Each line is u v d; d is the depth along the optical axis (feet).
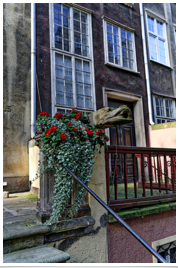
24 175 15.06
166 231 11.12
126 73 21.67
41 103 15.87
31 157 14.78
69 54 17.72
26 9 16.52
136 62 22.72
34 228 6.49
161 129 21.22
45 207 7.20
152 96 23.68
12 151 14.76
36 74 15.94
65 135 7.00
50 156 7.18
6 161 14.44
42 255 5.86
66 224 7.16
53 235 6.98
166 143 20.70
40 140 7.66
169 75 26.16
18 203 10.66
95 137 7.94
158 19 26.30
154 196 10.84
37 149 13.50
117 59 21.33
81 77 18.29
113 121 7.89
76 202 7.57
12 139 14.85
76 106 17.46
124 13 22.61
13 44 15.61
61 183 7.14
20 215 8.18
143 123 22.00
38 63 16.14
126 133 21.65
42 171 7.31
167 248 11.25
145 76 23.36
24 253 5.99
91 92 18.57
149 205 10.78
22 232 6.17
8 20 15.62
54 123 7.66
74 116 8.47
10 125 14.88
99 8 20.45
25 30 16.25
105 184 8.91
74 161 7.25
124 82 21.27
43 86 16.11
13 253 5.99
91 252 7.98
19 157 14.99
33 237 6.54
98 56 19.63
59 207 6.95
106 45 20.35
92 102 18.43
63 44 17.67
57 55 17.22
